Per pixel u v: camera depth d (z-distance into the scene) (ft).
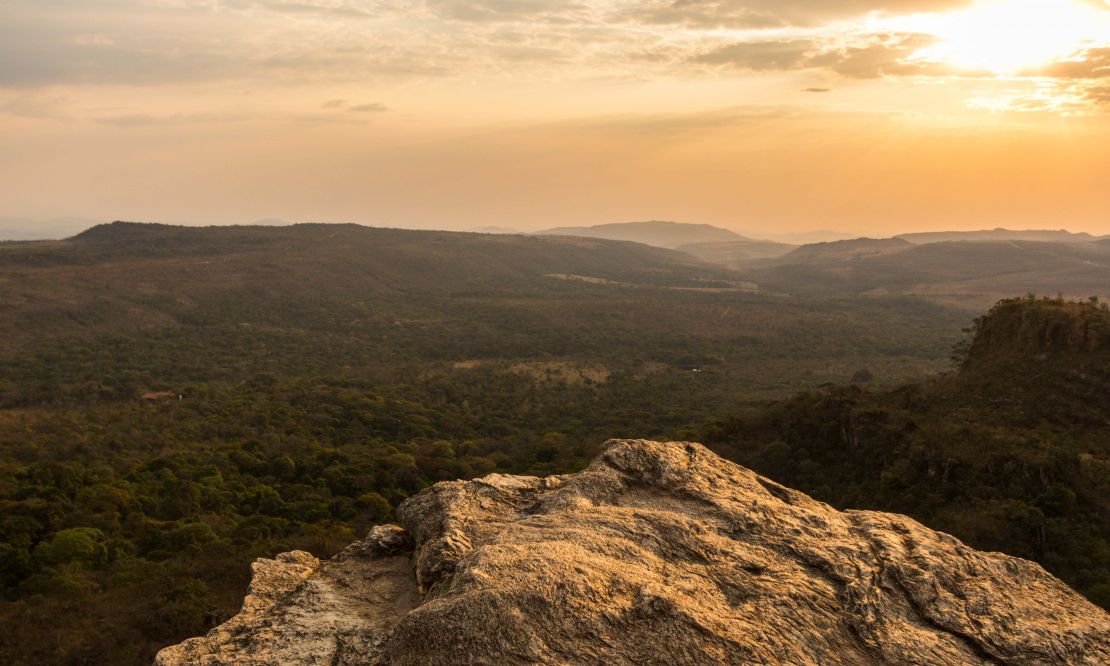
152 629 99.55
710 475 45.52
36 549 137.80
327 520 168.86
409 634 30.22
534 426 310.65
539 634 29.01
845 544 38.11
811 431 172.14
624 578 32.45
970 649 31.78
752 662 28.53
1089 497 117.29
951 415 157.69
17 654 94.02
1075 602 35.65
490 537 38.93
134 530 155.94
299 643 34.55
